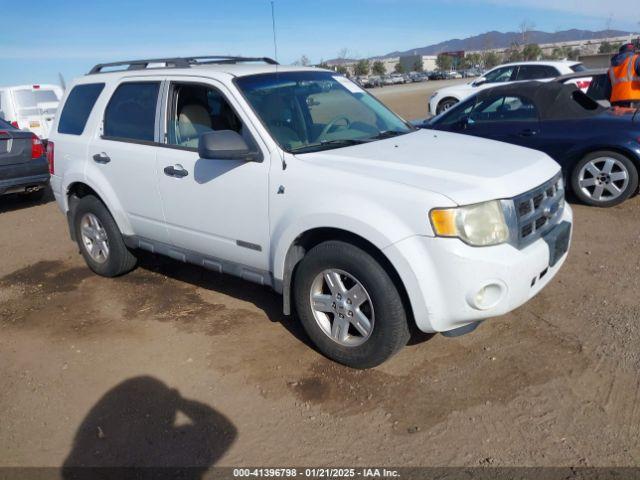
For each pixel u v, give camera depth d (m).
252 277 4.07
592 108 6.92
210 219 4.16
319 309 3.70
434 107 16.48
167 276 5.45
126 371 3.84
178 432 3.19
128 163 4.68
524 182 3.36
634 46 7.82
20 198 9.58
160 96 4.51
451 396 3.33
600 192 6.70
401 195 3.17
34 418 3.40
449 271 3.07
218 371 3.75
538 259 3.26
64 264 6.03
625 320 4.00
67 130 5.39
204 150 3.61
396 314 3.32
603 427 2.98
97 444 3.13
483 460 2.82
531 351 3.71
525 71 14.95
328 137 4.10
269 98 4.09
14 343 4.34
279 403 3.38
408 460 2.86
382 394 3.39
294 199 3.57
